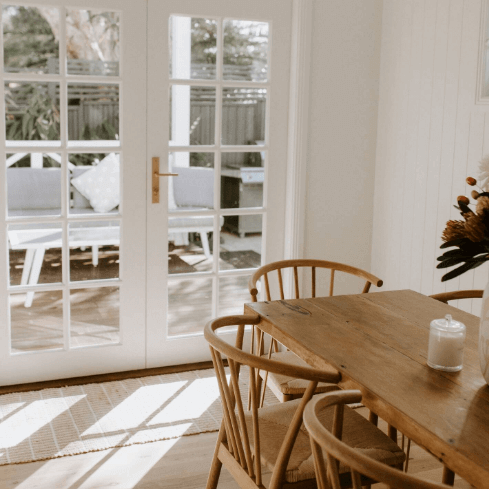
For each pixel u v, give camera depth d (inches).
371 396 66.9
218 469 85.7
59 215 141.1
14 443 115.2
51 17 144.5
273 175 154.6
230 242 158.7
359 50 155.2
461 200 69.4
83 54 144.6
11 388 137.1
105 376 144.6
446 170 136.6
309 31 148.9
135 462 111.0
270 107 151.7
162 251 146.9
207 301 173.3
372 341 81.7
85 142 144.7
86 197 144.9
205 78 150.3
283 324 87.4
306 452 77.4
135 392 137.1
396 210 153.7
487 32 125.1
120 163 140.6
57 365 141.6
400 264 152.9
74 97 148.3
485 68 126.4
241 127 153.4
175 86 147.6
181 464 110.8
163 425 123.5
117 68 146.3
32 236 144.3
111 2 134.5
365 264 164.4
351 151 158.2
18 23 143.4
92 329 154.1
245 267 161.2
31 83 148.7
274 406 89.2
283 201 156.6
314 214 157.3
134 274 145.3
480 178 66.9
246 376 146.8
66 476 106.1
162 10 138.8
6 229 134.1
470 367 74.4
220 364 78.3
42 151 134.2
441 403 64.7
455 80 133.2
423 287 145.2
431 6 139.3
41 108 149.8
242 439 81.0
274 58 150.2
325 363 74.9
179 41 146.5
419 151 144.7
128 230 143.5
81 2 131.7
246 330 158.4
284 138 154.2
